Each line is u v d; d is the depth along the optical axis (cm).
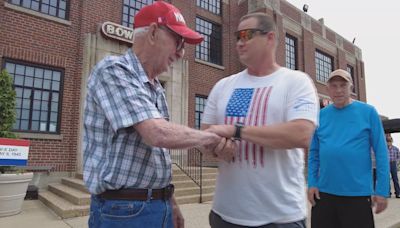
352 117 293
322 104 1413
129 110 147
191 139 155
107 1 1020
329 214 288
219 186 199
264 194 179
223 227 193
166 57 173
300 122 170
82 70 941
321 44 1722
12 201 595
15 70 845
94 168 158
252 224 179
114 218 154
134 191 158
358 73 1997
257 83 202
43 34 892
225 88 220
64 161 885
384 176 278
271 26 196
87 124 164
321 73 1723
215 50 1336
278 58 1391
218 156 179
